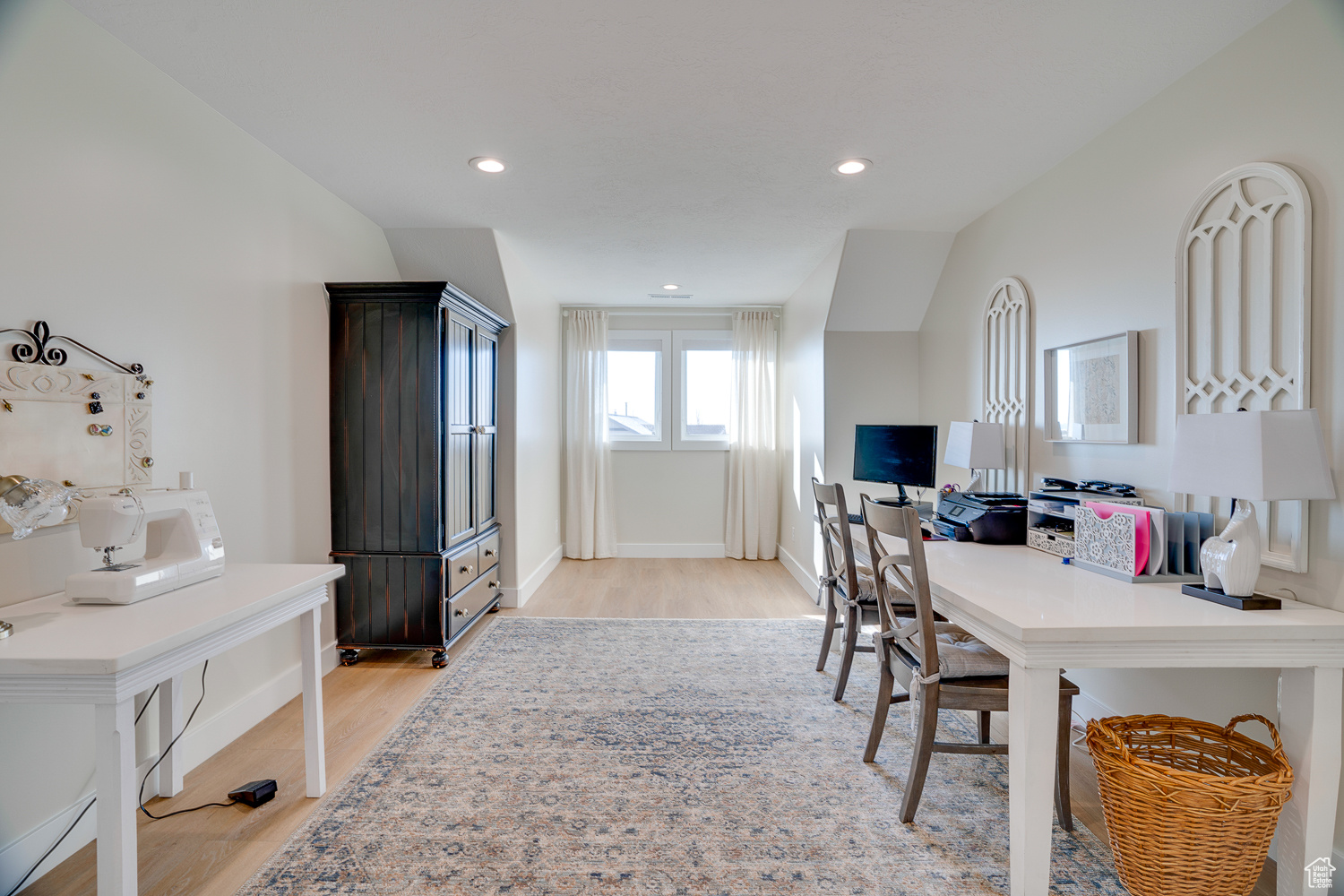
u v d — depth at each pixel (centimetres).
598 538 581
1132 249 230
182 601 162
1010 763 154
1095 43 188
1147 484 223
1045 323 284
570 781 208
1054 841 179
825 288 422
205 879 162
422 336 308
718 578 509
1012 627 148
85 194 179
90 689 124
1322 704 147
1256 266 180
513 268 405
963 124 239
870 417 436
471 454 357
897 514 184
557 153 263
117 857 125
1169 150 212
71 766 174
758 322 580
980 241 343
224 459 236
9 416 158
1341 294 159
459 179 291
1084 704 248
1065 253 269
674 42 187
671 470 595
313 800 198
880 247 377
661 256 418
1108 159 242
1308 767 148
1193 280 203
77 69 176
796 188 303
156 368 204
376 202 320
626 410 599
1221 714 189
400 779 210
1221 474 157
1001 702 180
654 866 167
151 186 201
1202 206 197
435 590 312
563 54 193
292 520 279
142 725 198
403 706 269
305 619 198
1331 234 161
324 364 305
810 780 209
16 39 161
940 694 182
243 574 193
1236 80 186
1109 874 165
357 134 247
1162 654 147
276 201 265
